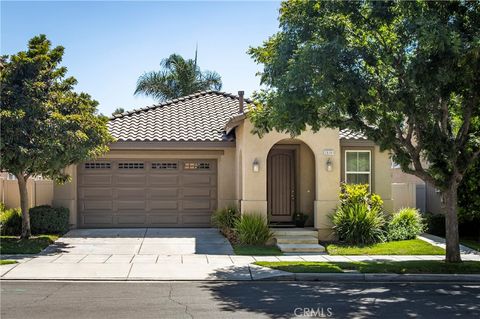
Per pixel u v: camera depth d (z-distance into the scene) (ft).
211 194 68.08
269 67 44.19
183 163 67.87
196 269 44.04
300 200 65.26
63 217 61.72
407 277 41.70
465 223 64.59
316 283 40.16
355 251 53.78
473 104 42.24
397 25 39.91
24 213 56.34
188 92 111.65
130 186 67.26
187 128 68.74
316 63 38.50
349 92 39.55
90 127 55.26
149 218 67.41
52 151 50.49
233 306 31.40
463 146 44.52
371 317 28.94
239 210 62.80
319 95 39.47
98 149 56.70
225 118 72.90
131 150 66.44
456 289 37.86
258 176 59.31
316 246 55.11
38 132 51.21
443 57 36.91
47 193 67.82
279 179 65.92
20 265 44.65
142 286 37.86
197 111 75.72
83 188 66.80
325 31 40.78
